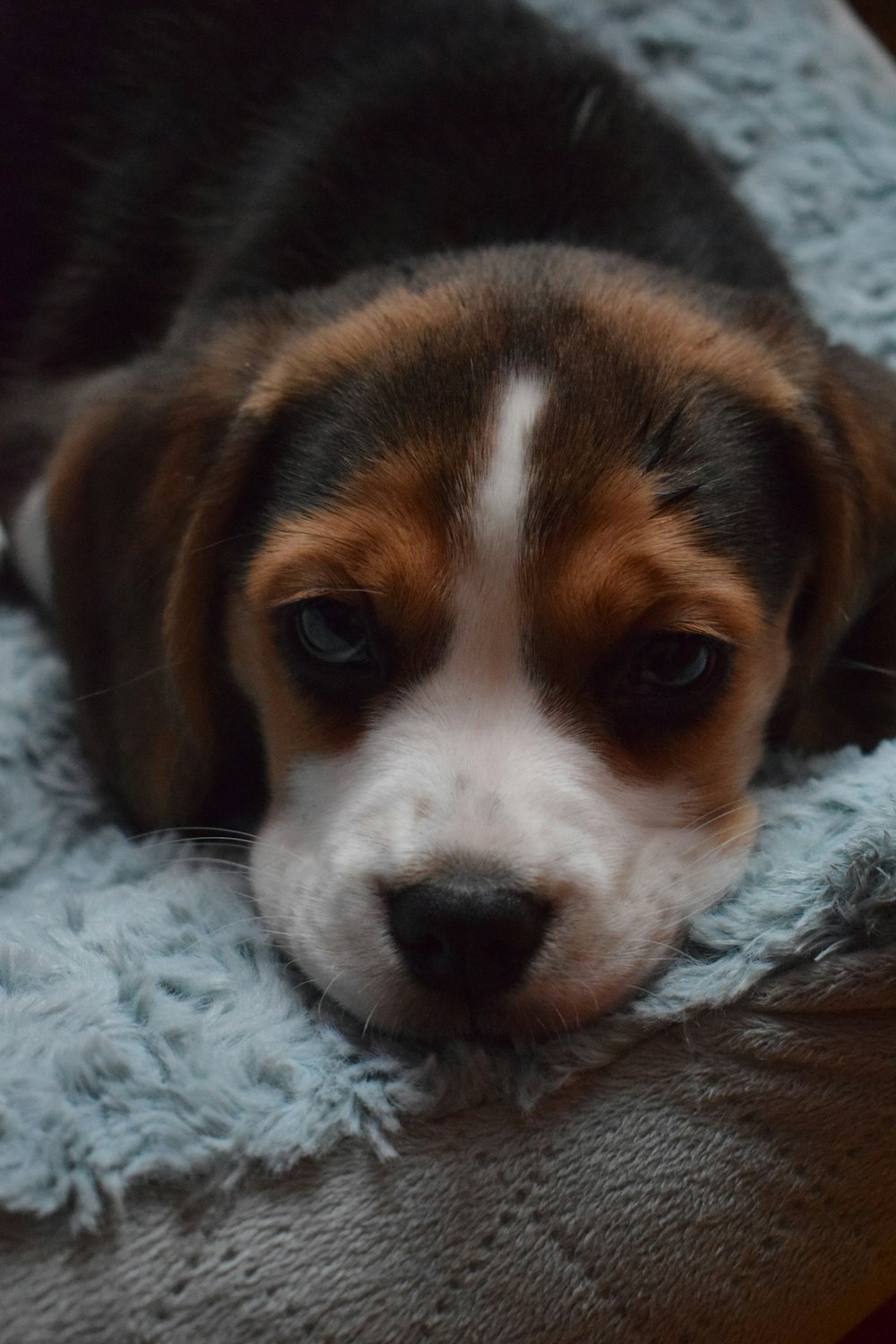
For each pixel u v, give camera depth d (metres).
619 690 0.40
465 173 0.48
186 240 0.52
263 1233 0.37
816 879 0.40
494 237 0.47
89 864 0.44
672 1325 0.38
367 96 0.50
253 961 0.41
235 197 0.51
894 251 0.57
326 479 0.41
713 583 0.40
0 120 0.54
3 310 0.55
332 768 0.41
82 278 0.53
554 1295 0.38
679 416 0.41
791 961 0.39
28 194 0.54
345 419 0.41
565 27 0.55
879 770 0.42
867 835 0.39
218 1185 0.37
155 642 0.43
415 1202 0.38
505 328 0.41
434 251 0.46
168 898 0.42
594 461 0.40
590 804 0.40
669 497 0.40
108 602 0.44
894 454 0.44
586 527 0.40
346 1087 0.38
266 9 0.53
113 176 0.54
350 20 0.53
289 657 0.41
